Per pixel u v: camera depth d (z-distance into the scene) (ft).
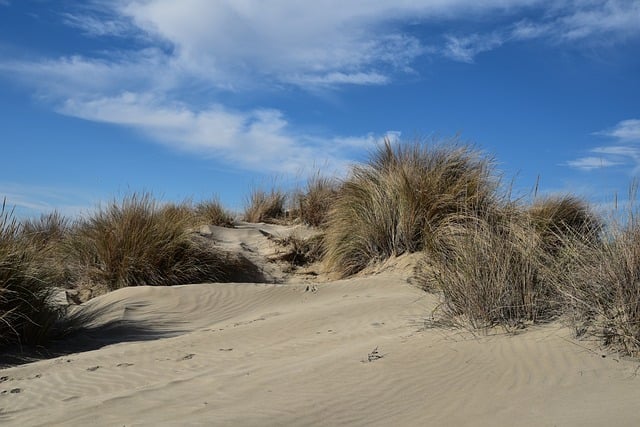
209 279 44.04
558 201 40.93
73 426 15.05
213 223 58.95
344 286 36.35
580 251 21.52
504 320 20.93
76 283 42.32
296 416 14.88
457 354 18.72
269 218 66.64
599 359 17.26
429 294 29.32
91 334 29.66
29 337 27.35
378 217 41.52
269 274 46.29
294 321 27.27
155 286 38.99
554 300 20.63
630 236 19.63
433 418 14.58
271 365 19.85
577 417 13.91
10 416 16.60
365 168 45.44
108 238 42.63
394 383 16.90
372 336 22.70
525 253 22.15
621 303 18.24
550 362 17.37
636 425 13.19
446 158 42.45
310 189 59.47
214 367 20.59
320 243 49.47
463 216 36.19
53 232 53.06
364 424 14.42
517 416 14.30
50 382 20.30
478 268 22.02
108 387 19.21
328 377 17.67
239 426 14.26
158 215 45.60
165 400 16.71
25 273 27.96
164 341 26.18
